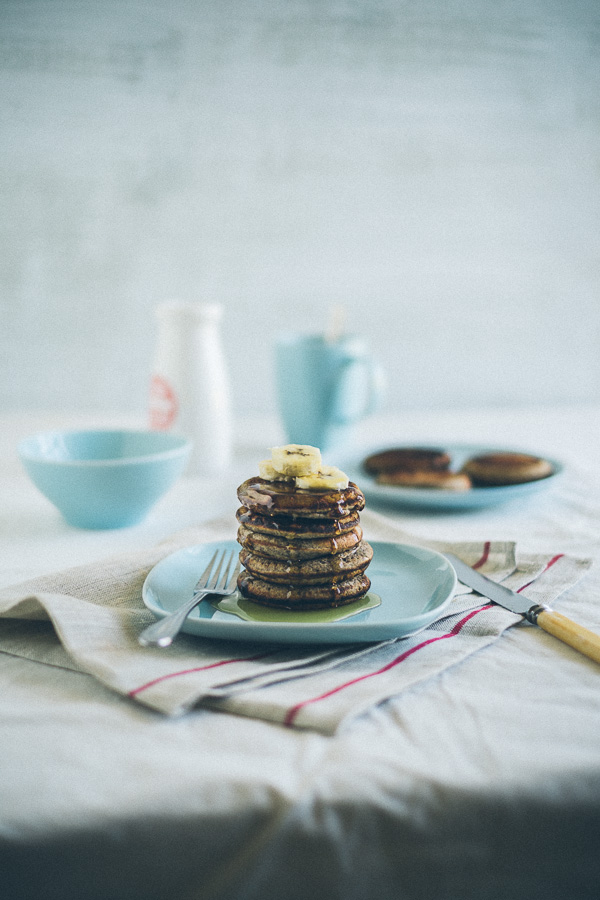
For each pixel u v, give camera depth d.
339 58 1.55
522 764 0.45
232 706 0.49
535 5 1.61
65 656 0.54
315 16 1.52
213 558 0.62
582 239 1.76
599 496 0.87
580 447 1.08
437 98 1.61
